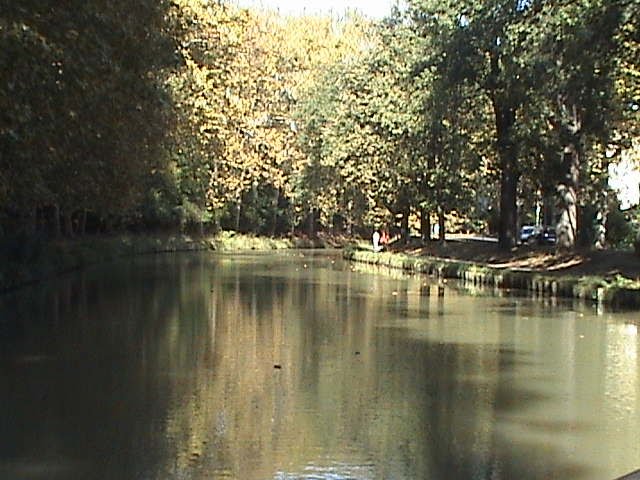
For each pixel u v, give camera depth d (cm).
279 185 7775
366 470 935
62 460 966
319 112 6272
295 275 4250
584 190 4206
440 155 4438
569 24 2594
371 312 2531
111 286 3381
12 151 2058
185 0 3778
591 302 2844
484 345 1862
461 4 3469
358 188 5688
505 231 4394
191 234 7388
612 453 1012
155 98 2723
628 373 1527
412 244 5719
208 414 1188
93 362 1606
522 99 3525
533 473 930
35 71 1633
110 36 1977
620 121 3391
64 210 4509
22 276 3203
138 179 3541
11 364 1580
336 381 1438
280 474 918
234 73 4734
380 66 5006
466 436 1086
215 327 2147
